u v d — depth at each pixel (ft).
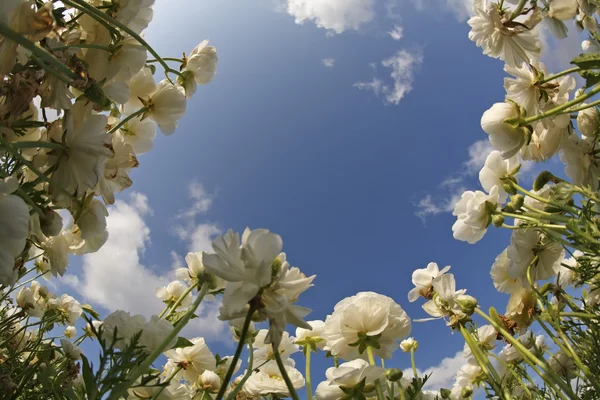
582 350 1.15
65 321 2.05
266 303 0.59
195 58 1.53
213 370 1.34
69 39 0.84
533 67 1.29
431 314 1.45
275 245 0.59
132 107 1.28
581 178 1.28
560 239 1.10
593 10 1.26
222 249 0.60
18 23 0.61
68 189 0.77
